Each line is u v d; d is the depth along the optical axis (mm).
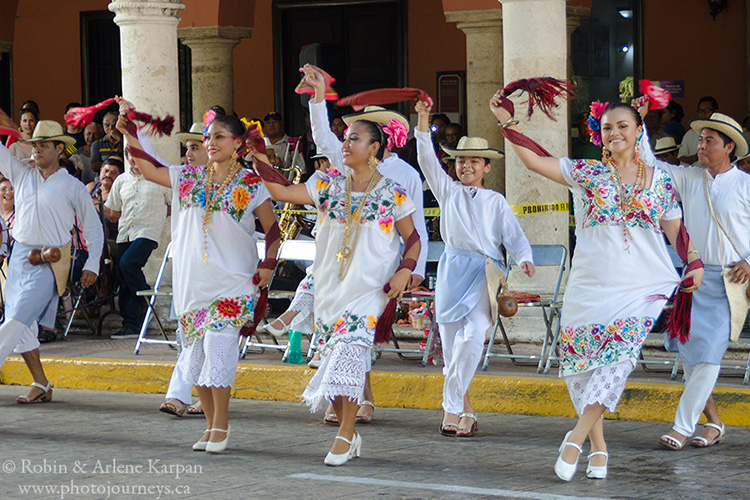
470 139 10977
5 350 12094
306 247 14336
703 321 10180
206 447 10156
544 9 14133
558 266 14344
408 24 25094
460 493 8625
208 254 10000
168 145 16484
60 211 12219
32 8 27516
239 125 10117
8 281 12258
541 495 8555
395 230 9586
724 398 11328
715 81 22578
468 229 10836
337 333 9453
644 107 9719
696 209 10336
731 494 8586
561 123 14211
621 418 11703
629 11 23328
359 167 9586
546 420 11727
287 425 11523
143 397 13383
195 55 22500
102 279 16672
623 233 9094
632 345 9016
